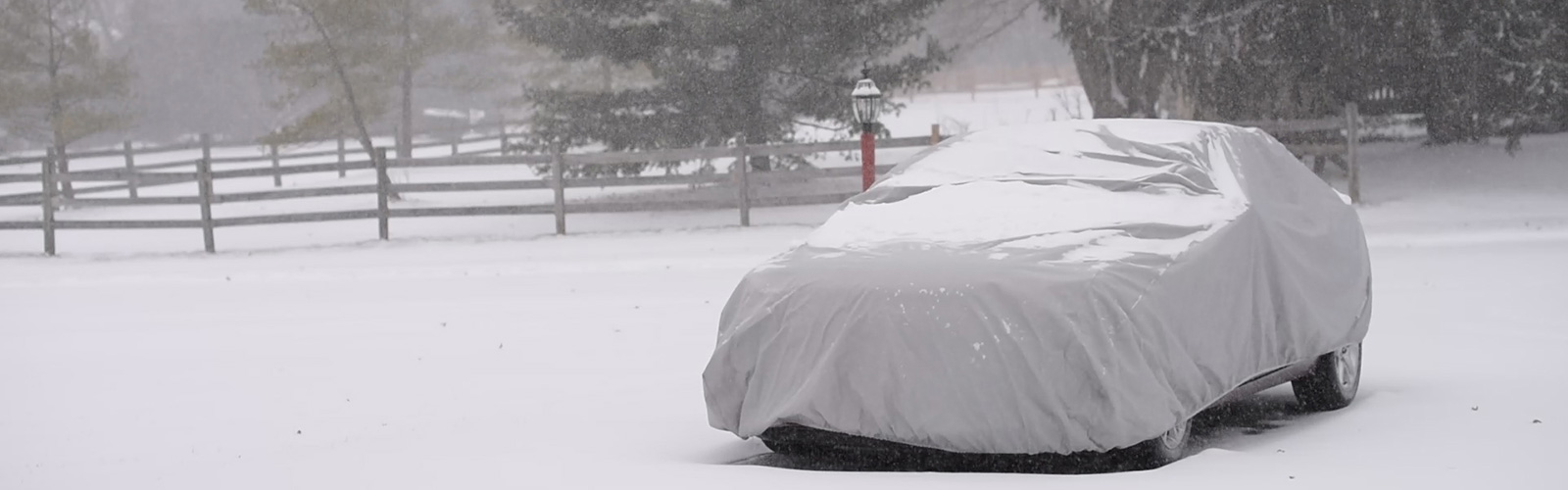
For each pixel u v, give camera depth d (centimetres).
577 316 1145
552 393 827
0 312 1305
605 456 610
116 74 3109
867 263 576
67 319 1238
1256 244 618
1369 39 2042
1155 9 2080
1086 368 519
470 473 567
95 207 2611
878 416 537
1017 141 713
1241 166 671
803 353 561
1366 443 579
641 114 2214
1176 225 596
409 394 845
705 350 961
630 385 844
